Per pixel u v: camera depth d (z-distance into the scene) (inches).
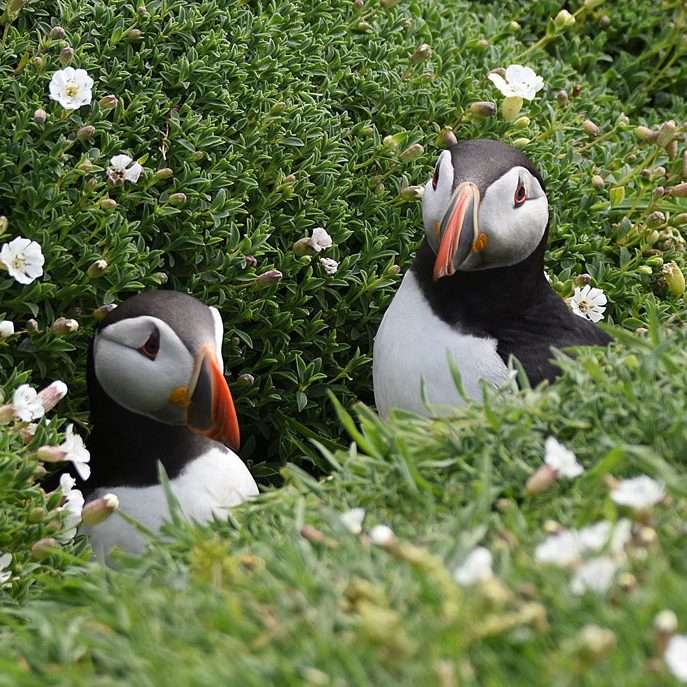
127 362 253.6
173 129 296.0
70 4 297.7
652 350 188.4
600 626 130.5
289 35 329.4
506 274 276.5
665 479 158.2
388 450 186.5
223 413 249.4
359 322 319.9
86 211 280.4
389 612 132.0
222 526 186.5
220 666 133.3
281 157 308.7
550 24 371.2
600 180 342.0
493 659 127.6
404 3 370.0
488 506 162.9
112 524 257.1
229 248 297.4
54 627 155.6
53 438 239.9
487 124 341.4
